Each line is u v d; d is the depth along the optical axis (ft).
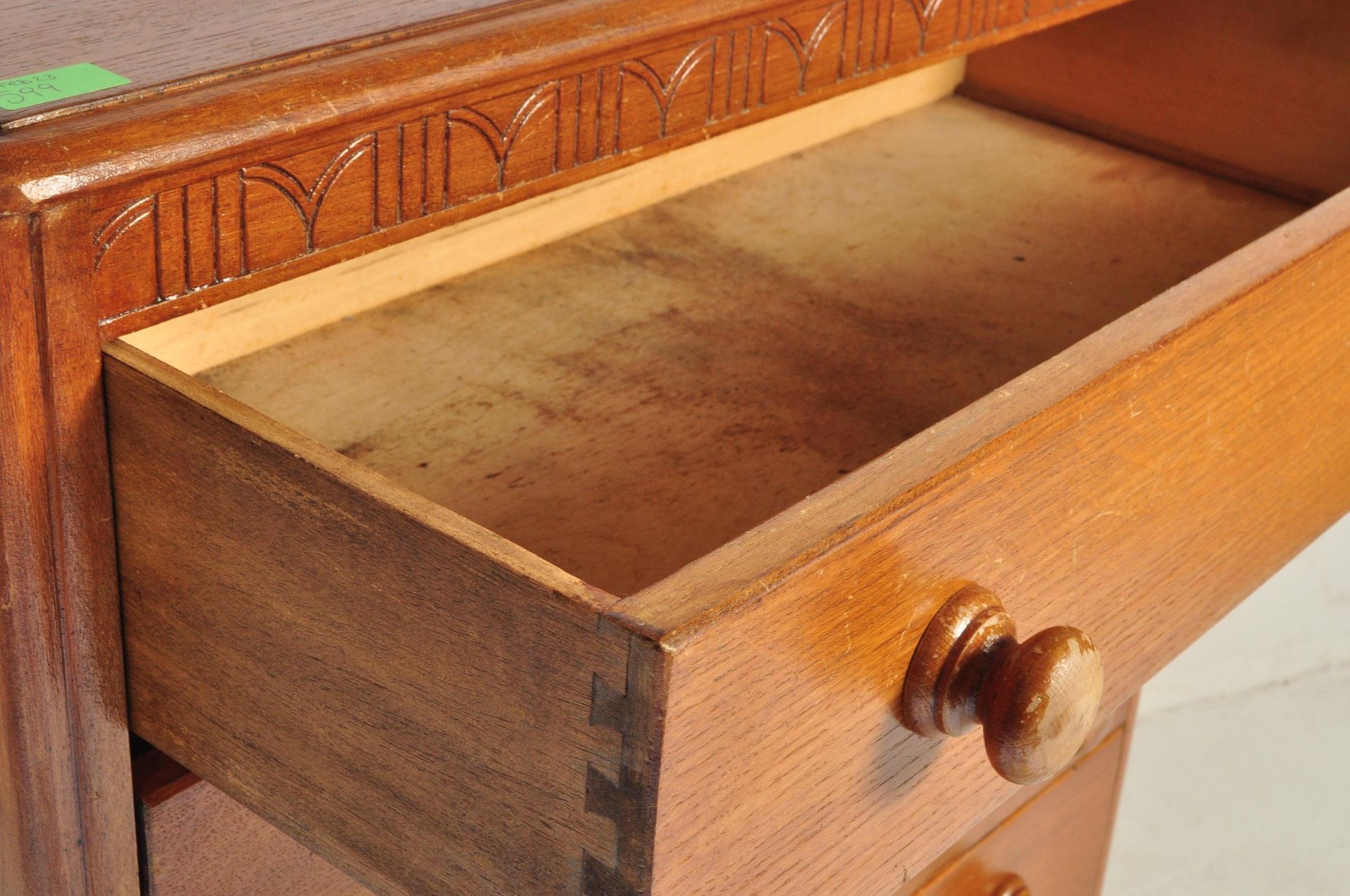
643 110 2.27
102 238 1.69
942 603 1.65
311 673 1.67
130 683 1.96
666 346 2.68
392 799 1.64
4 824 2.04
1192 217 3.43
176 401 1.68
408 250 2.76
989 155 3.68
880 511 1.49
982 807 1.93
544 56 2.03
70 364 1.71
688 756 1.36
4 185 1.54
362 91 1.83
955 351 2.74
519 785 1.48
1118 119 3.80
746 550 1.42
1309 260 2.15
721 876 1.49
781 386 2.58
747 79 2.42
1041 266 3.10
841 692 1.54
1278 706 6.27
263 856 2.27
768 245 3.11
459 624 1.47
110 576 1.88
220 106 1.71
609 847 1.41
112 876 2.06
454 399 2.47
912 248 3.13
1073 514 1.82
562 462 2.32
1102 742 3.37
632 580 2.06
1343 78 3.40
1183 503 2.07
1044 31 3.83
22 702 1.88
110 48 1.78
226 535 1.70
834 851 1.66
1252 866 5.42
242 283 1.85
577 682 1.37
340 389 2.47
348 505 1.53
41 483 1.76
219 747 1.86
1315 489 2.49
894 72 2.69
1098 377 1.76
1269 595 6.23
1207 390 2.01
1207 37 3.59
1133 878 5.31
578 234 3.10
